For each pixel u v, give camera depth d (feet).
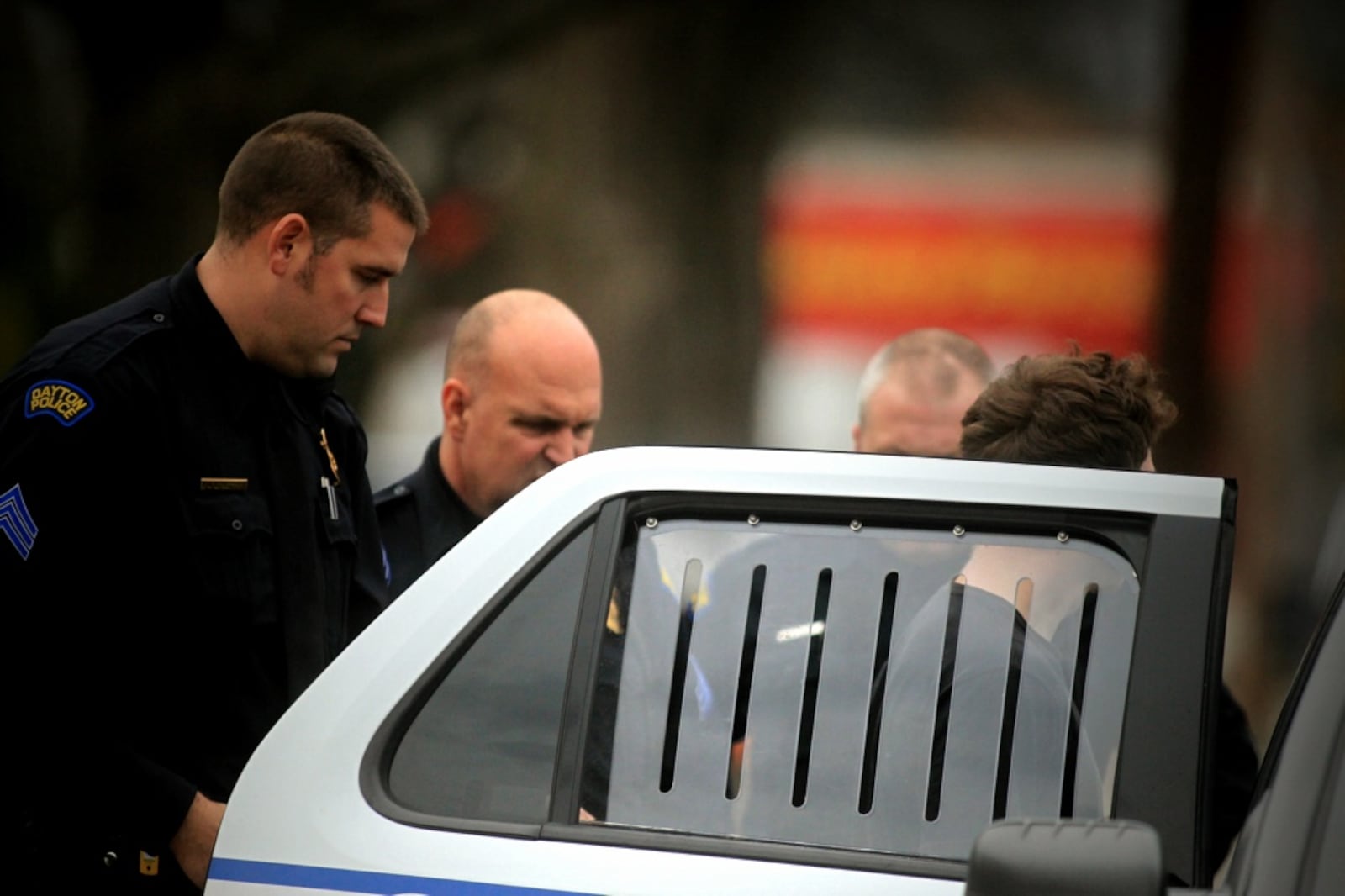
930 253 201.26
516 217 182.70
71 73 151.33
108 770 34.22
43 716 33.86
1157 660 26.18
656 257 185.37
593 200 183.73
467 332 47.98
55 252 151.23
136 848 34.73
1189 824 25.23
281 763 28.53
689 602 28.02
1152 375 36.58
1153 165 192.95
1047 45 204.44
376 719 28.53
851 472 28.14
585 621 28.22
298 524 36.91
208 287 36.65
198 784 35.24
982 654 26.94
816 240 197.67
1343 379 184.03
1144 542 27.12
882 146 201.98
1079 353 37.78
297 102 160.76
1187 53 142.20
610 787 27.40
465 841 27.37
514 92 181.16
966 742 26.63
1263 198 184.55
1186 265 140.97
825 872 26.11
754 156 189.06
